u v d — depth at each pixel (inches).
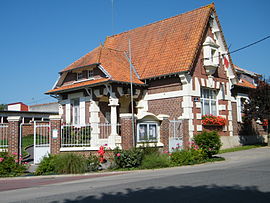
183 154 598.2
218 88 869.2
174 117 776.3
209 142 643.5
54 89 900.6
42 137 664.4
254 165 523.8
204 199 267.4
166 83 798.5
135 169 534.6
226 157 696.4
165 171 506.9
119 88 757.3
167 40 888.9
